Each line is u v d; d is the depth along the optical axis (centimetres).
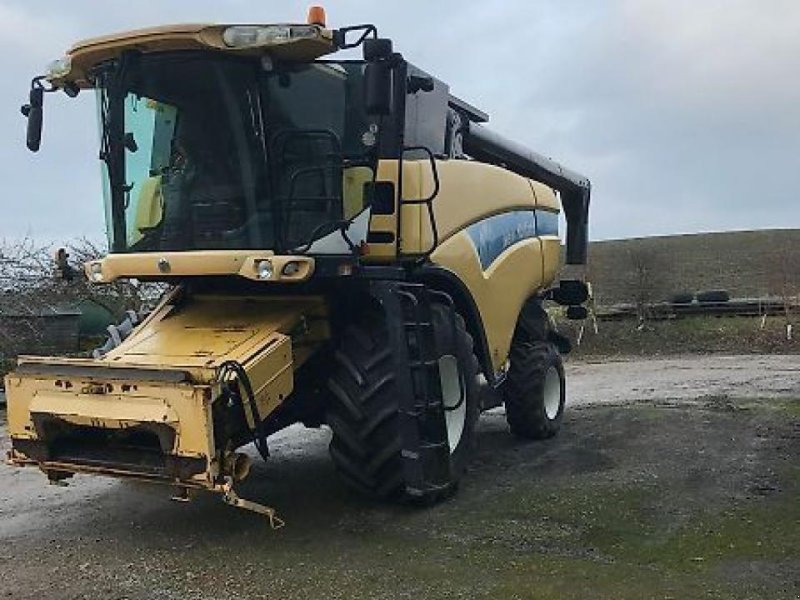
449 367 659
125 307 1405
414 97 677
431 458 604
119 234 616
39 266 1402
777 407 995
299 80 595
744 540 534
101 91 607
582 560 507
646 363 1653
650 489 654
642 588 462
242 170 586
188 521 609
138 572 510
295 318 605
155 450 538
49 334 1348
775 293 2462
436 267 667
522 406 856
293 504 641
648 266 2323
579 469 730
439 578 485
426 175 662
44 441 552
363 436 587
